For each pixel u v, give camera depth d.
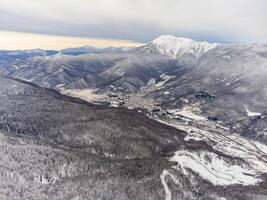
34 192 163.88
